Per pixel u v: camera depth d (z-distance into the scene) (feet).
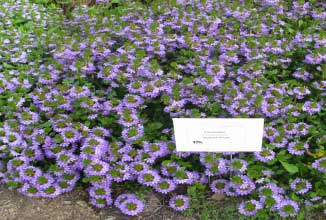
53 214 4.01
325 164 3.94
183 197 3.93
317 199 3.86
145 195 4.13
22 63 5.67
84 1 7.88
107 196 3.98
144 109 4.95
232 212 3.88
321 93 4.92
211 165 4.00
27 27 6.59
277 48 5.38
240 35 5.77
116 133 4.63
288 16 6.35
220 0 6.49
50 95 4.79
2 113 4.74
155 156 4.13
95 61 5.36
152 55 5.33
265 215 3.76
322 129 4.61
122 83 4.91
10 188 4.18
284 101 4.64
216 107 4.56
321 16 6.20
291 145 4.22
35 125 4.53
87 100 4.57
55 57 5.32
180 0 6.39
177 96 4.58
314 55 5.24
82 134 4.33
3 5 6.88
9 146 4.36
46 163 4.42
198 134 3.84
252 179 4.04
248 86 4.74
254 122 3.75
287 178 4.17
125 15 6.09
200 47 5.42
